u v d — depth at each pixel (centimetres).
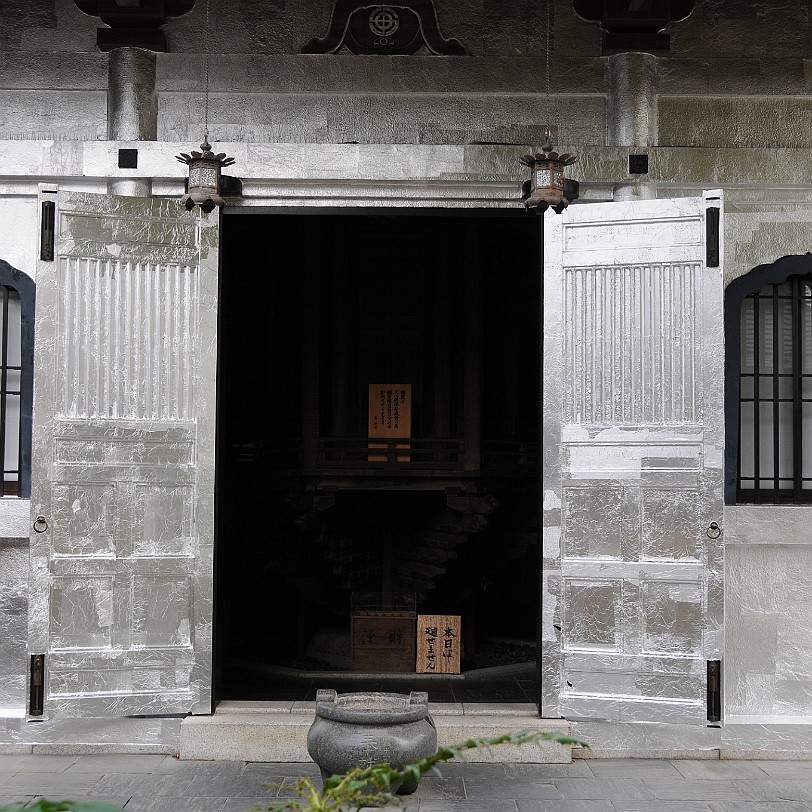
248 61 595
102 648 542
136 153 568
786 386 604
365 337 819
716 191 542
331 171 574
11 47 593
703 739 561
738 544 575
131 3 579
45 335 536
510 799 482
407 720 472
